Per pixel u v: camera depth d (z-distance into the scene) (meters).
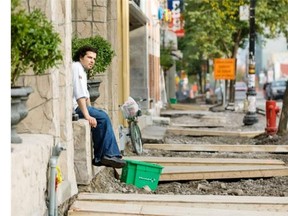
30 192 11.05
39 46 10.92
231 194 18.31
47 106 13.18
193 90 131.00
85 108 16.39
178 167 21.05
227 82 88.44
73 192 14.61
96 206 14.21
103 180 17.75
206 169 20.61
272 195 18.11
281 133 33.09
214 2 57.56
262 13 68.75
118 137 22.14
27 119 13.23
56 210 12.25
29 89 11.23
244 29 75.38
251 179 20.73
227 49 77.56
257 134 35.03
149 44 45.19
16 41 10.57
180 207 14.45
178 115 54.94
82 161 16.06
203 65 122.81
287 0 55.53
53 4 13.28
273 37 74.00
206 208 14.59
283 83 107.31
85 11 21.61
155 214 13.66
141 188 18.16
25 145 11.13
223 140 33.16
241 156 25.50
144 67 42.25
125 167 18.23
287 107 33.03
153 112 46.69
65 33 14.35
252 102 44.78
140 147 24.84
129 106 24.56
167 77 86.12
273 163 21.98
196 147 27.31
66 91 14.35
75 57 17.23
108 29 22.19
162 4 62.09
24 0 13.11
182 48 100.56
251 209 14.83
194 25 74.88
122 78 30.11
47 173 12.30
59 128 13.76
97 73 21.08
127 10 30.55
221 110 67.69
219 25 72.31
